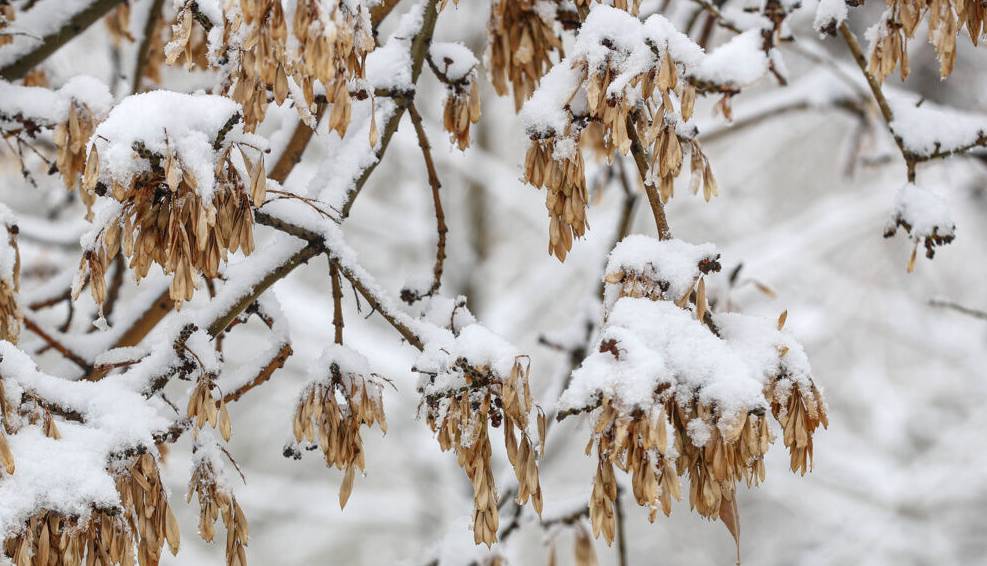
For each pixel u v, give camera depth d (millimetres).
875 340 9055
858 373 8875
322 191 2902
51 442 2680
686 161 6582
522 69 2982
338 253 2842
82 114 2902
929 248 2908
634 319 2666
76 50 4797
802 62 6961
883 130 4285
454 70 2951
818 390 2670
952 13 2799
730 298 3348
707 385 2631
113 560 2672
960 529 8203
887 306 8734
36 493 2643
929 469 8234
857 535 8117
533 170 2725
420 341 2820
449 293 8141
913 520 8109
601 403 2635
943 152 2918
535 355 8508
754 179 8727
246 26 2709
